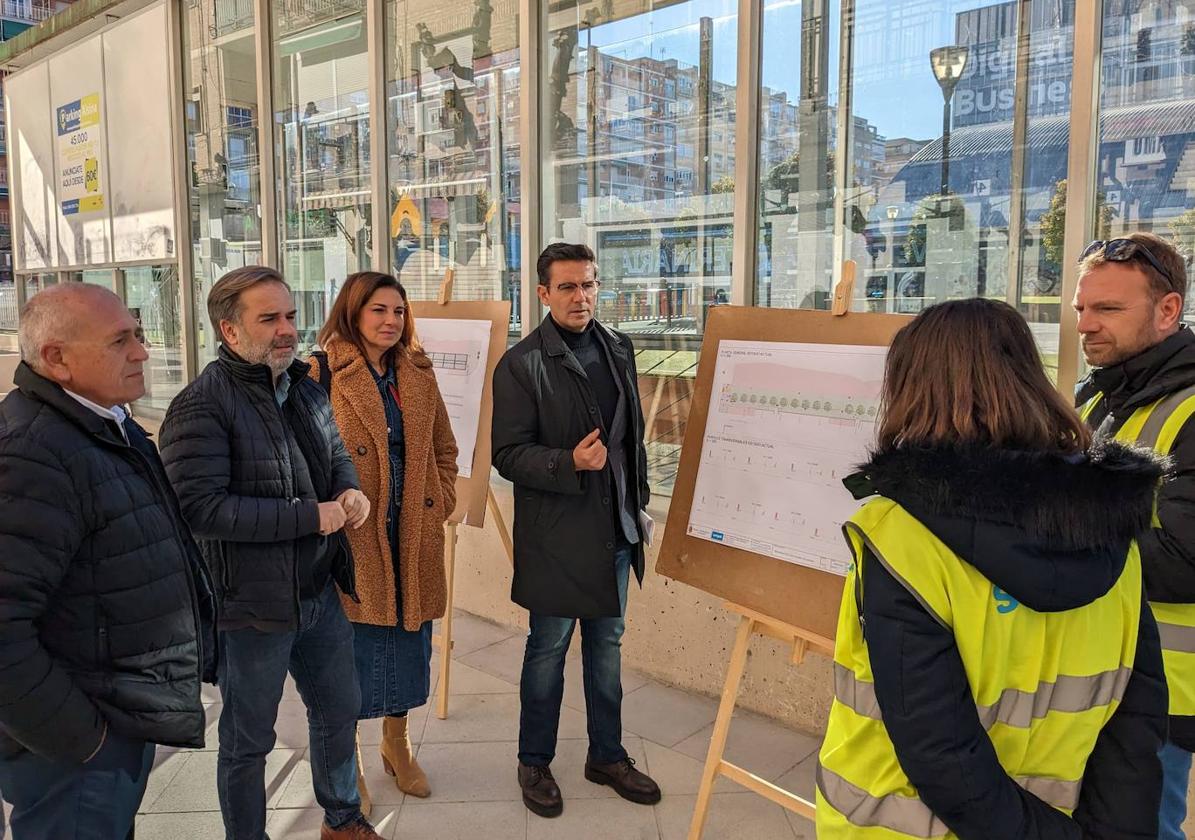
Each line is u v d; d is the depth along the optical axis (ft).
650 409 11.64
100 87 21.80
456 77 13.70
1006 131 8.16
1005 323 3.36
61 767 4.83
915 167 8.84
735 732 9.91
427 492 8.27
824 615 6.57
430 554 8.27
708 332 7.90
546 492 7.94
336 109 15.93
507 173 13.20
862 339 6.75
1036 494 3.01
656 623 11.26
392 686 8.24
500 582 13.23
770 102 9.97
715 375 7.73
